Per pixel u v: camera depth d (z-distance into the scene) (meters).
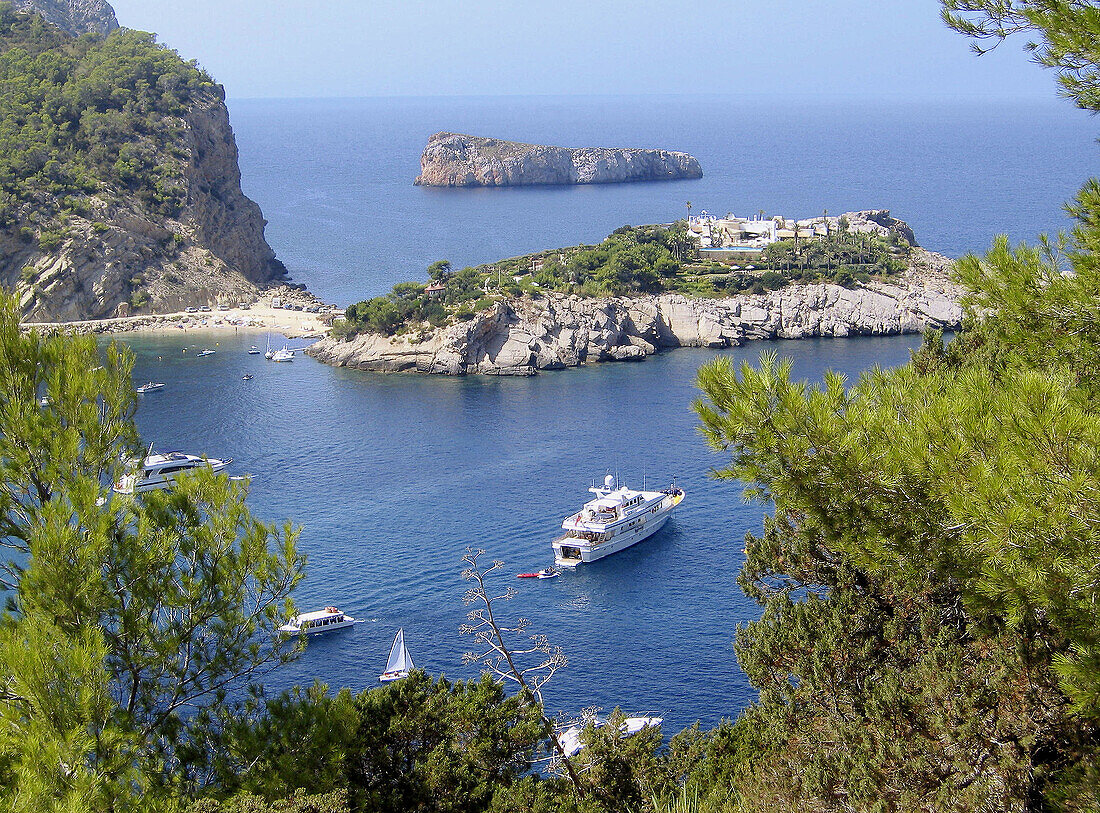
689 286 161.62
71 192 171.50
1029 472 14.04
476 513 84.19
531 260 178.12
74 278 164.38
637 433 107.44
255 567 21.72
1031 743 19.25
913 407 16.92
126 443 21.92
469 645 62.25
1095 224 17.73
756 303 157.12
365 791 24.77
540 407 119.00
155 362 140.50
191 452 100.88
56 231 165.00
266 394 125.62
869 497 16.06
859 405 16.69
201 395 124.19
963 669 21.23
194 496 21.86
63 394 20.83
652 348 148.38
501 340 140.00
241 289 181.62
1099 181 18.02
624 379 133.25
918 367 30.86
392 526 81.12
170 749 20.38
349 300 185.25
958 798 19.39
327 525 81.19
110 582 19.81
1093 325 17.44
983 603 15.41
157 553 20.22
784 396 16.28
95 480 20.55
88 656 17.72
